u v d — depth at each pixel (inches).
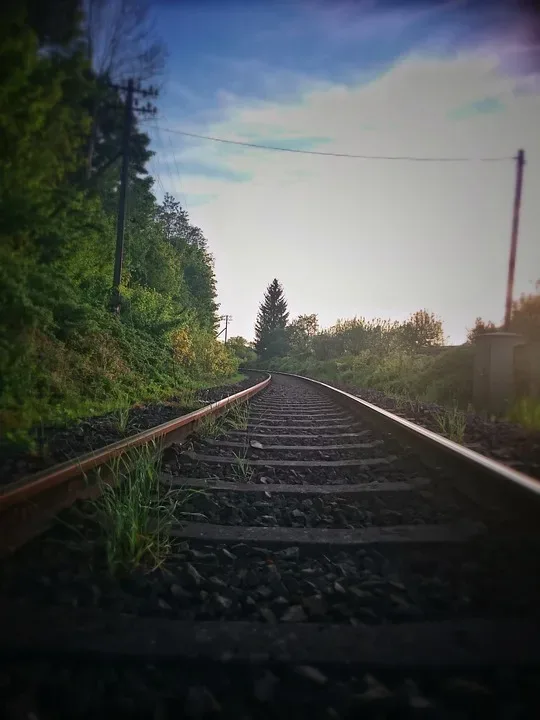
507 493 114.4
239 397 425.4
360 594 86.0
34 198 172.9
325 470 187.6
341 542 111.1
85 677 63.2
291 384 978.1
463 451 147.2
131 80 488.4
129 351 465.4
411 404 416.5
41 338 306.0
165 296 998.4
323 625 75.6
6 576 90.1
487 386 341.7
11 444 171.3
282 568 101.5
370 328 1680.6
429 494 148.6
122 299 547.2
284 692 60.7
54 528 113.7
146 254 1007.0
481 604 83.8
